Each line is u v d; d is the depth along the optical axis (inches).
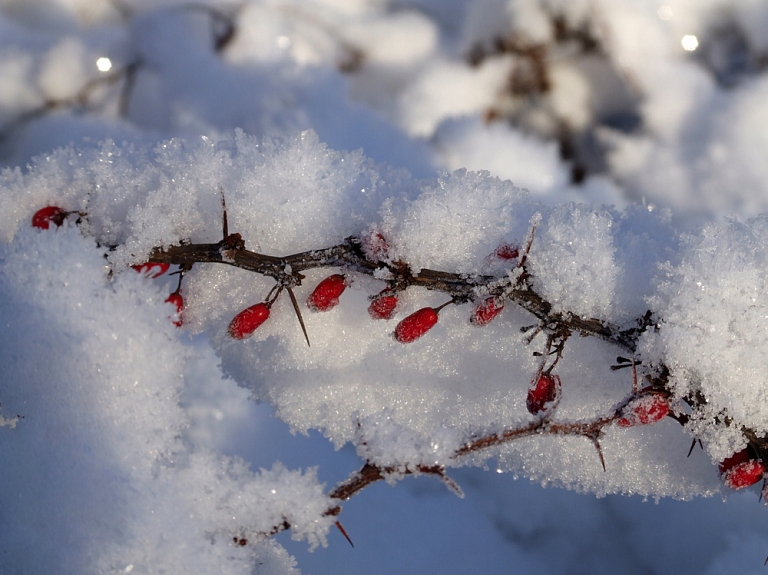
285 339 24.3
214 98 33.4
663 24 35.2
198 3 34.5
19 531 22.7
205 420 27.3
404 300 24.0
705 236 23.5
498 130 33.8
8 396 23.0
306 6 35.1
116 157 24.0
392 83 34.7
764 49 34.9
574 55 35.0
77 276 23.1
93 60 33.6
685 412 23.6
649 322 23.5
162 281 25.4
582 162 33.9
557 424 23.0
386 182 24.0
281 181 23.9
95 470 22.8
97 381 23.0
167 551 22.7
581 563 26.4
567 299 23.6
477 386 24.2
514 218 23.9
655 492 24.0
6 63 32.9
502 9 35.2
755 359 23.3
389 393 24.3
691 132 34.3
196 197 23.9
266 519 22.9
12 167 31.6
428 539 26.3
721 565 26.2
